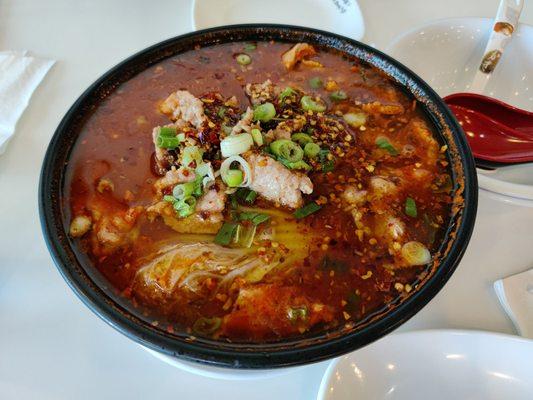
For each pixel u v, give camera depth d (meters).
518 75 0.40
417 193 0.26
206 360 0.18
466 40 0.40
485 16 0.45
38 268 0.28
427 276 0.22
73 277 0.21
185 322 0.21
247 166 0.25
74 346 0.25
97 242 0.24
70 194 0.25
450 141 0.27
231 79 0.31
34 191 0.31
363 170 0.27
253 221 0.25
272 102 0.30
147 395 0.23
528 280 0.27
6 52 0.38
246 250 0.24
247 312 0.22
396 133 0.29
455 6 0.46
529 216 0.31
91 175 0.26
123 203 0.25
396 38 0.39
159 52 0.31
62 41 0.40
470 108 0.37
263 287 0.23
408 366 0.24
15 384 0.23
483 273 0.29
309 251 0.24
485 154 0.35
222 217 0.25
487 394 0.23
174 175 0.25
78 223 0.24
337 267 0.23
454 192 0.25
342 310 0.22
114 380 0.24
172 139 0.26
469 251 0.29
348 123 0.30
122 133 0.28
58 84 0.37
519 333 0.26
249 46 0.33
